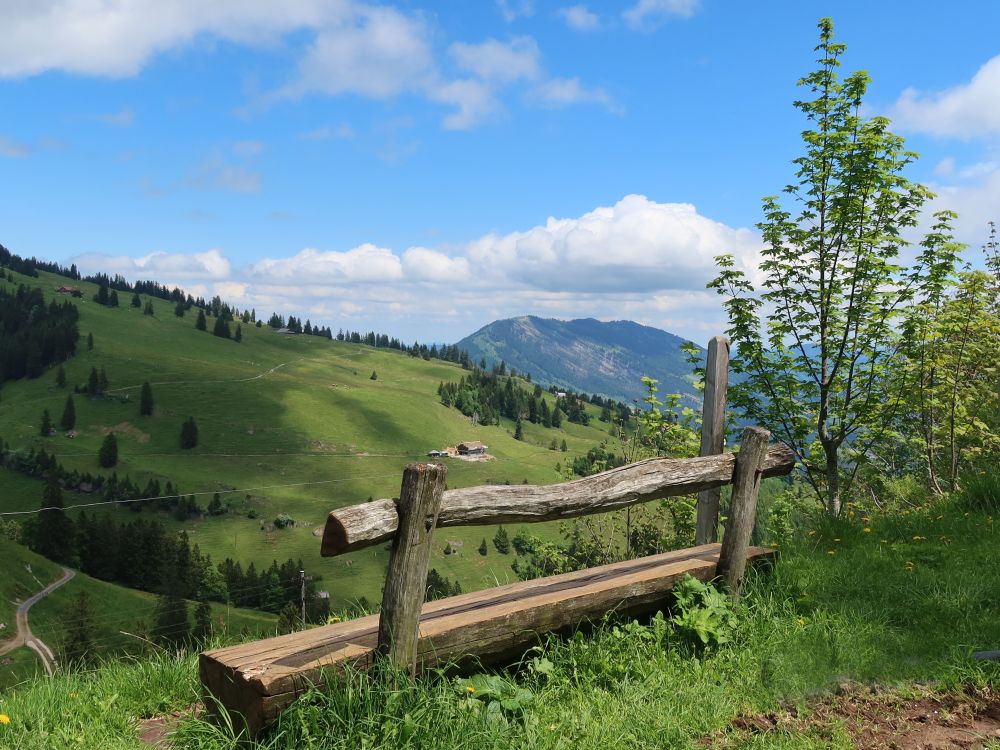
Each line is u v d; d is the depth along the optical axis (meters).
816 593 5.93
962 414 12.70
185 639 5.98
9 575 109.56
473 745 3.48
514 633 4.39
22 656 73.56
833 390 12.70
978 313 12.63
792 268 12.20
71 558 130.25
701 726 3.93
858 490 14.02
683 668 4.68
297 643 3.98
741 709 4.17
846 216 11.55
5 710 4.34
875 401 12.09
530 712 3.93
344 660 3.72
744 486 5.67
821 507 13.04
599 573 5.47
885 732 3.80
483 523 4.14
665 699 4.18
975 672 4.36
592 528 13.37
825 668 4.57
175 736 3.79
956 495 8.80
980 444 13.13
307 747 3.35
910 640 4.97
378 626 4.12
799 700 4.22
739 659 4.76
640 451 14.27
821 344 12.27
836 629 5.12
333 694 3.57
